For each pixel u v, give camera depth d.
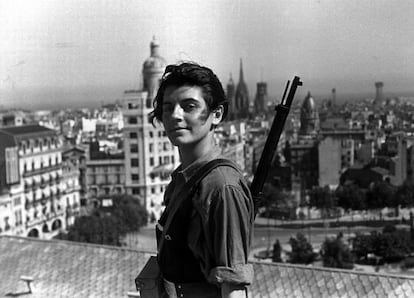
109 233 166.50
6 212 164.38
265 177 9.88
